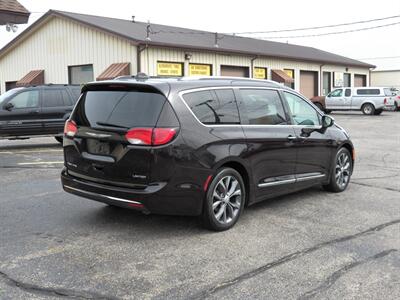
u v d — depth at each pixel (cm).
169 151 481
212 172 514
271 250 476
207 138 512
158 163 479
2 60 2903
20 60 2778
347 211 629
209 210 517
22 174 862
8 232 523
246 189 574
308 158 666
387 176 889
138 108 499
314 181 687
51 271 416
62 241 495
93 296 370
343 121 2441
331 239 512
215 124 531
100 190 509
